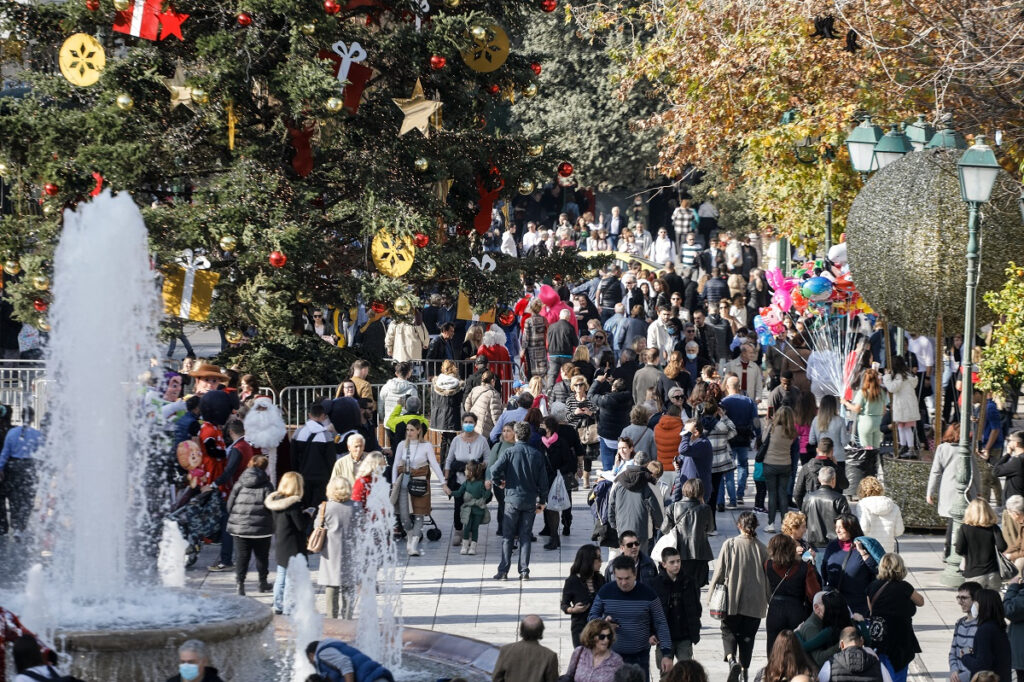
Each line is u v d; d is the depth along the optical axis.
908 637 32.28
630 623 30.86
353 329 72.25
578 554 32.44
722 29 70.56
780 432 49.22
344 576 38.56
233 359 59.94
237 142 62.53
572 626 32.44
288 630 35.28
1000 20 53.62
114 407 39.97
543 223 132.50
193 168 63.75
